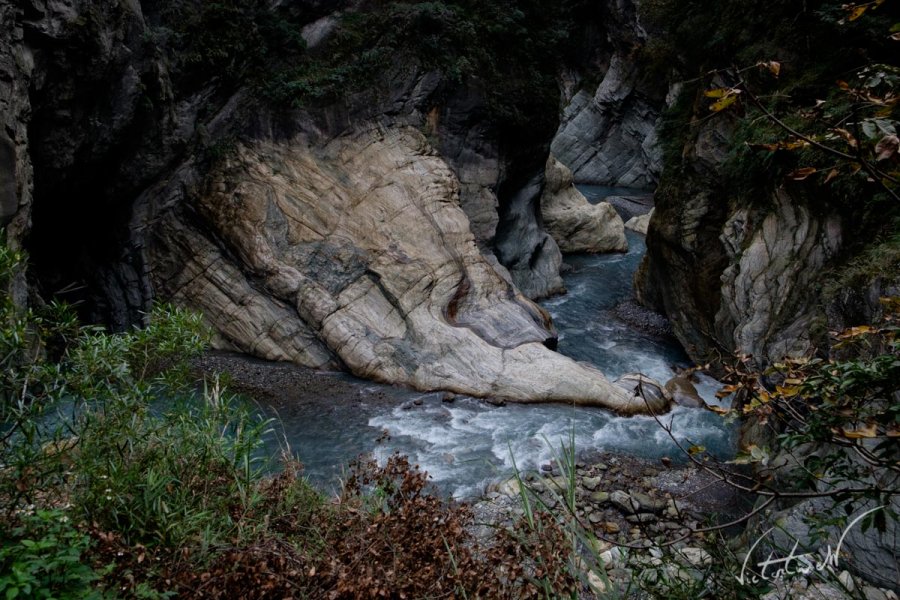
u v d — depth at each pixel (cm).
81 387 368
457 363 1198
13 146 785
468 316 1328
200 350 455
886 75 210
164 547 334
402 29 1514
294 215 1335
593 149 3784
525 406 1122
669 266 1428
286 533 400
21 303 784
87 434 381
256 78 1395
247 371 1203
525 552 335
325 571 327
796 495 230
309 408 1088
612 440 1011
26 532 266
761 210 1095
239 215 1316
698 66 1414
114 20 1020
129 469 374
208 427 442
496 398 1132
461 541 365
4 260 364
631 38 3334
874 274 711
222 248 1325
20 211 820
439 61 1534
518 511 741
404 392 1167
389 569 338
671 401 1155
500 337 1284
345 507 420
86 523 323
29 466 328
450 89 1555
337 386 1180
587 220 2339
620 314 1692
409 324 1271
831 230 925
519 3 1734
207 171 1367
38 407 340
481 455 947
